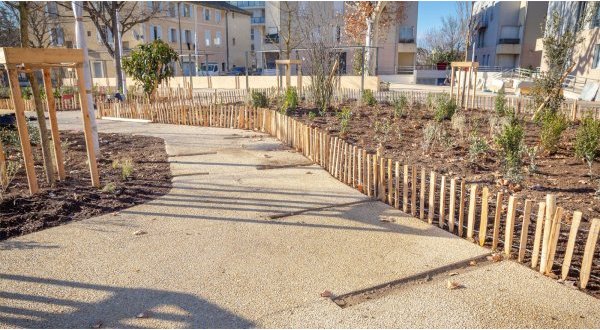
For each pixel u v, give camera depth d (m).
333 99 16.73
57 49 5.79
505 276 3.81
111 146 9.79
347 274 3.86
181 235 4.78
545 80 13.02
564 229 4.67
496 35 41.28
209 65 52.34
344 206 5.73
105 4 26.83
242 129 12.44
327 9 35.97
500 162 7.31
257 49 62.72
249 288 3.63
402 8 37.69
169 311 3.30
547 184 6.23
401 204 5.71
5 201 5.45
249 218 5.29
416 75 39.56
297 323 3.13
